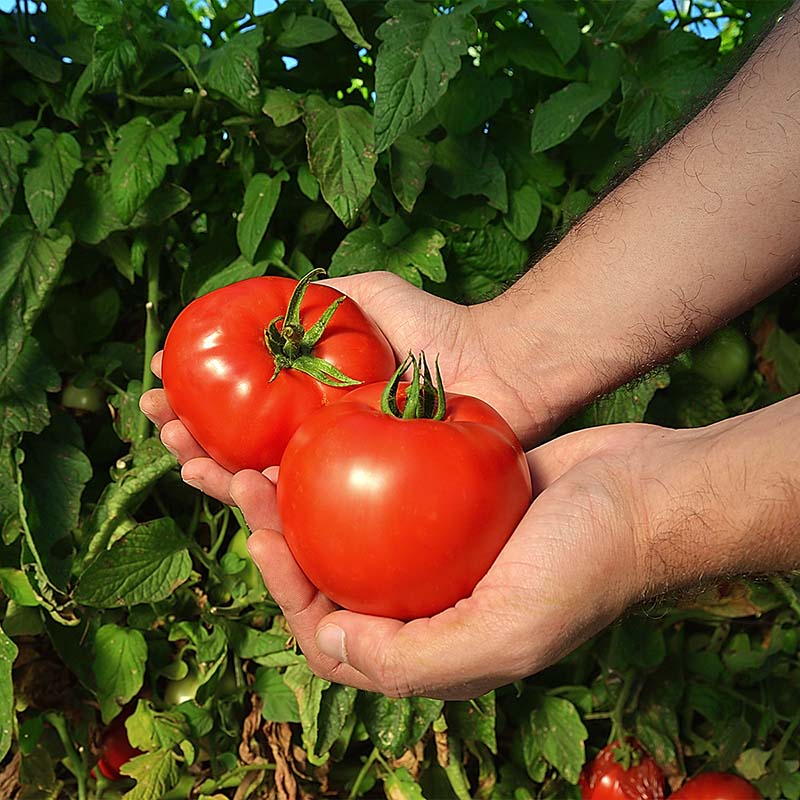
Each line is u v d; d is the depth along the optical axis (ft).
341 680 1.38
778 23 1.60
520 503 1.16
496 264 2.05
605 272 1.59
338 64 2.06
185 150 1.89
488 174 1.98
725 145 1.52
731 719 2.35
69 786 2.16
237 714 2.07
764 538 1.12
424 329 1.66
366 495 1.09
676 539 1.15
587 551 1.12
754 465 1.12
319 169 1.78
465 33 1.68
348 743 2.06
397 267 1.89
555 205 2.13
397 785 2.02
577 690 2.27
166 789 1.90
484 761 2.17
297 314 1.31
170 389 1.36
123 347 2.11
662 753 2.25
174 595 2.01
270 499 1.27
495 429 1.20
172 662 2.08
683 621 2.32
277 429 1.30
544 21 1.94
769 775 2.35
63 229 1.90
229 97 1.79
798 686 2.42
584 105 1.90
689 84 1.95
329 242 2.16
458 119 1.94
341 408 1.19
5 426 1.86
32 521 1.86
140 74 1.93
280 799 2.02
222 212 2.08
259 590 1.97
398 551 1.10
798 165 1.47
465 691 1.22
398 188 1.84
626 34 2.01
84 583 1.82
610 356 1.62
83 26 1.99
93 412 2.10
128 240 2.04
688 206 1.54
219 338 1.32
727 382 2.23
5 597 1.92
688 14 2.31
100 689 1.89
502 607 1.11
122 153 1.80
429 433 1.13
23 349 1.92
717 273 1.54
